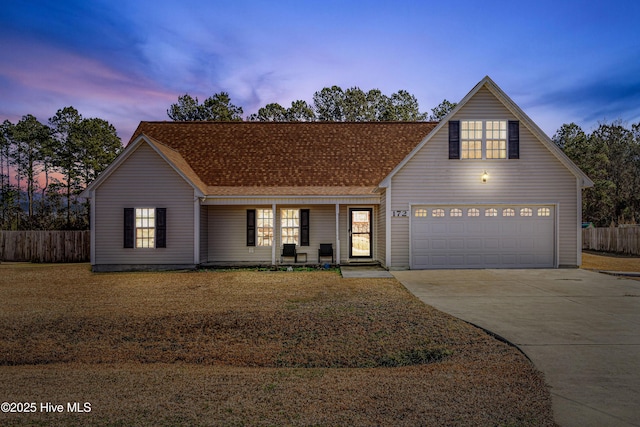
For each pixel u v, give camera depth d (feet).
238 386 17.79
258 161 65.82
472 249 55.11
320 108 149.07
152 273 53.72
